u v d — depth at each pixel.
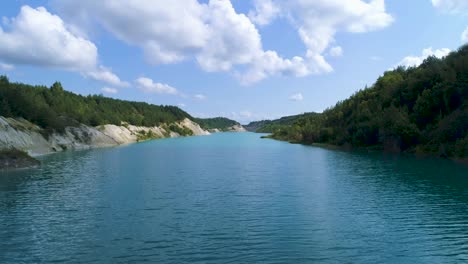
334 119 162.00
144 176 57.84
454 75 106.50
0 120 88.69
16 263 22.52
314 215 33.72
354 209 35.88
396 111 112.31
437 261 23.03
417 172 61.53
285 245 25.78
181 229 29.34
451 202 38.38
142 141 191.38
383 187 47.59
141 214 33.94
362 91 164.00
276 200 40.00
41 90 155.88
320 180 53.97
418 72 129.75
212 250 24.80
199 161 83.94
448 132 89.69
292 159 88.94
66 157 88.94
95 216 33.12
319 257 23.66
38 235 27.75
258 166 73.25
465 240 26.75
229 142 186.12
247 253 24.28
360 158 88.88
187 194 43.25
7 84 110.00
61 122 121.50
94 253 24.17
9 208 35.88
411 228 29.66
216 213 34.41
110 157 91.19
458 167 67.19
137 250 24.77
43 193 43.28
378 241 26.62
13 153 68.19
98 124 164.00
